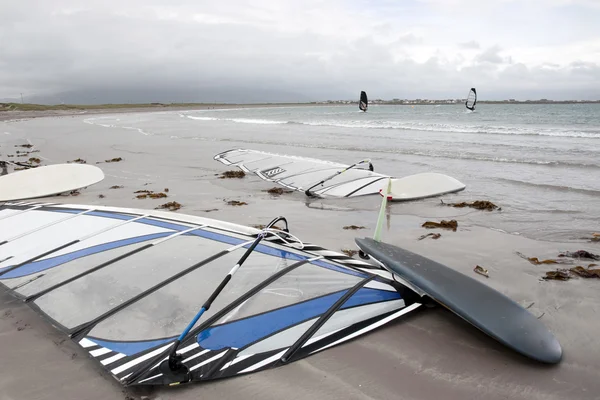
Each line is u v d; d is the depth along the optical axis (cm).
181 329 312
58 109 9800
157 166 1262
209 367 287
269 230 389
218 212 752
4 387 286
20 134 2597
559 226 655
